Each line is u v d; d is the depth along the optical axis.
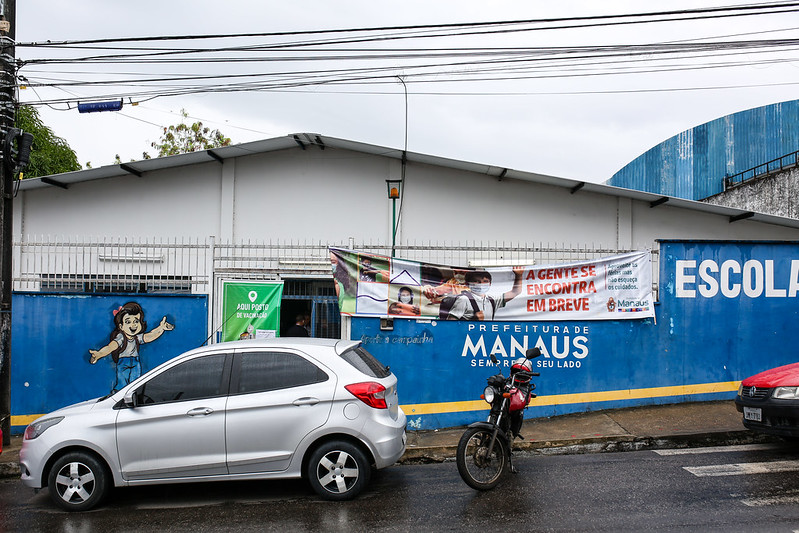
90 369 9.16
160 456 6.04
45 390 9.10
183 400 6.17
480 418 9.08
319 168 12.41
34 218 12.29
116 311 9.21
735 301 9.85
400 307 9.06
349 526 5.41
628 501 5.82
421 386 9.04
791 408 6.80
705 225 12.63
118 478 6.03
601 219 12.43
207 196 12.38
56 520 5.79
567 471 6.93
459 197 12.37
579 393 9.35
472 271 9.24
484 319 9.21
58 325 9.16
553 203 12.42
